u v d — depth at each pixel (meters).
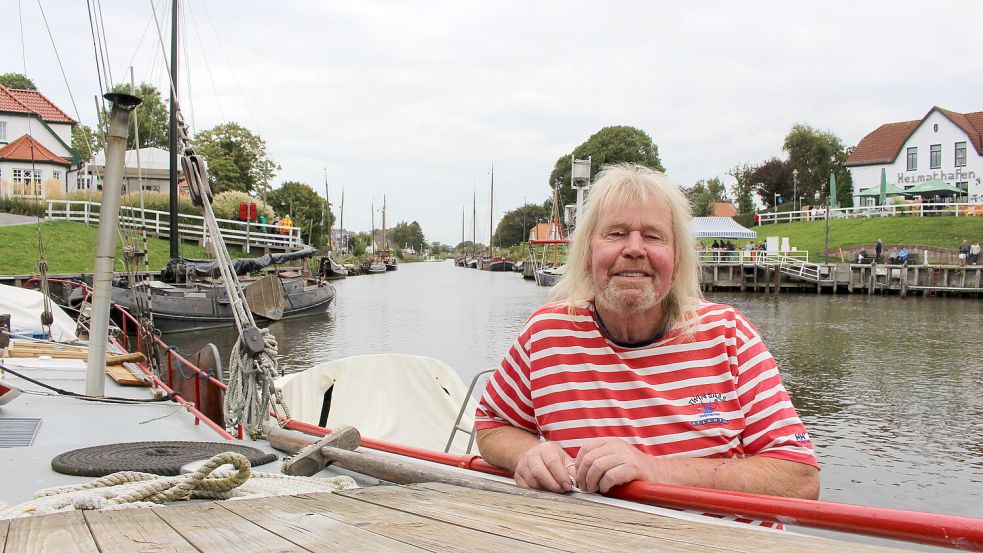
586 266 2.15
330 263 57.28
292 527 1.30
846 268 38.47
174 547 1.16
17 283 20.22
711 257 42.16
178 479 2.14
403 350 17.02
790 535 1.16
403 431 5.63
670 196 2.08
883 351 17.09
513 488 1.91
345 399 5.71
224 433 4.16
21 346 7.57
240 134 56.00
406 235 175.75
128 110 4.71
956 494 7.43
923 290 36.16
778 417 1.95
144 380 6.08
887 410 11.08
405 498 1.64
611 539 1.16
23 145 37.88
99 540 1.22
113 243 4.89
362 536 1.21
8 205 29.42
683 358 2.03
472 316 25.47
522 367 2.19
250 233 32.91
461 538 1.19
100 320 5.03
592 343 2.07
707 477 1.80
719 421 1.97
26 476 3.18
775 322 23.84
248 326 4.02
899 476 8.00
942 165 49.62
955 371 14.38
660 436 1.97
